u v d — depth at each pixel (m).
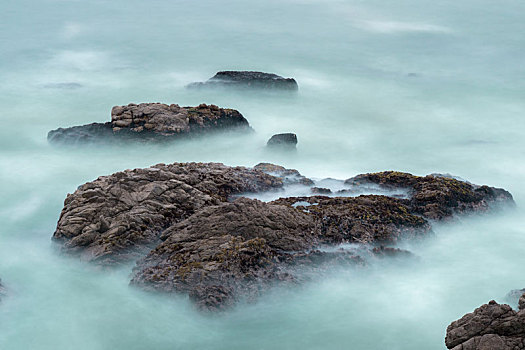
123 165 33.25
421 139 41.88
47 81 51.94
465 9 81.06
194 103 46.84
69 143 35.16
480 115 47.84
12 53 60.28
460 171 36.56
